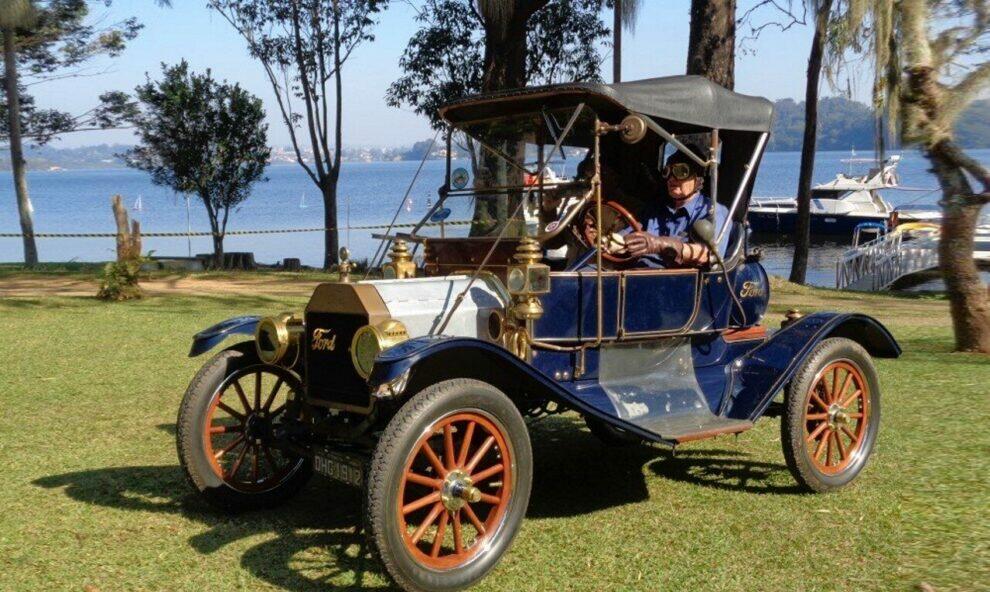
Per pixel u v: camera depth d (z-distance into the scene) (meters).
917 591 3.93
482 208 5.31
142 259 14.78
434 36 20.95
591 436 6.75
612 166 5.50
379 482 3.77
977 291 9.81
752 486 5.44
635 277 4.99
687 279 5.22
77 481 5.54
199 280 17.77
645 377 5.17
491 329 4.63
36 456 6.05
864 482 5.41
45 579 4.13
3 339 10.68
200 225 59.19
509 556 4.39
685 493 5.33
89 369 8.98
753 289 5.64
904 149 9.47
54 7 26.17
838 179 48.00
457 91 21.17
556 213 4.98
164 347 10.20
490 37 17.50
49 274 18.34
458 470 4.03
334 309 4.49
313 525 4.87
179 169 24.47
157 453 6.15
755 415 4.98
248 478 5.45
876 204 44.97
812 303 16.03
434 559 3.94
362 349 4.21
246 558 4.39
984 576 4.04
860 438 5.46
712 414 5.10
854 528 4.68
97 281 16.75
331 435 4.70
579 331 4.81
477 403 4.02
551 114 5.06
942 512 4.86
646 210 5.64
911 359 9.40
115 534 4.70
